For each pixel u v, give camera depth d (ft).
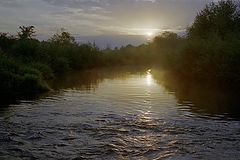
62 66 181.57
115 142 49.78
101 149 46.83
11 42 171.42
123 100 87.35
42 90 102.53
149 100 87.66
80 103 82.12
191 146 48.21
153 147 47.73
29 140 50.44
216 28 167.43
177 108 76.28
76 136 52.65
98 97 92.27
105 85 122.62
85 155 44.65
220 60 131.75
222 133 54.70
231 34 146.51
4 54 119.14
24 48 159.22
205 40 158.92
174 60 188.34
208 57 138.82
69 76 161.79
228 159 43.57
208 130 56.49
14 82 98.12
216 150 46.68
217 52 135.33
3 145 48.01
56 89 109.09
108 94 98.43
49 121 62.28
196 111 72.79
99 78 152.56
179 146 48.16
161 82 136.77
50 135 53.06
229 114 69.56
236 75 121.39
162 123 61.21
